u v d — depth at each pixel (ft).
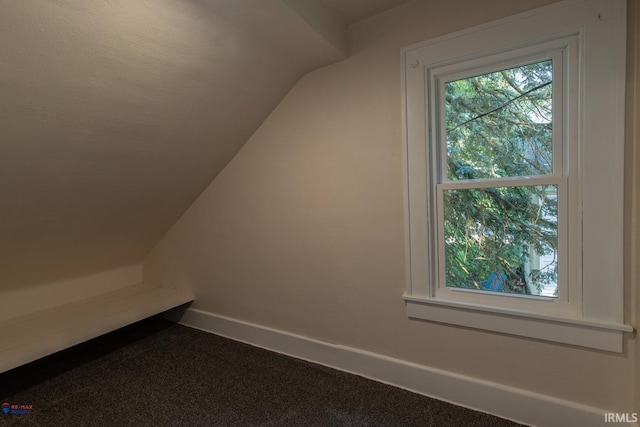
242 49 4.78
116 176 5.74
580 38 3.86
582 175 3.95
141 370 6.11
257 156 6.68
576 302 4.17
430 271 5.02
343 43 5.25
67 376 5.94
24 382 5.76
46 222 5.74
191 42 4.30
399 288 5.31
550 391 4.34
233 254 7.29
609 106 3.75
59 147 4.60
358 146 5.47
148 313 7.20
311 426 4.57
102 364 6.35
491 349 4.68
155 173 6.22
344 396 5.21
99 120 4.60
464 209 4.87
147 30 3.88
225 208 7.30
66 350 6.92
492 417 4.63
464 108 4.75
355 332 5.82
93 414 4.92
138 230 7.66
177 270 8.38
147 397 5.29
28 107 3.90
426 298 5.05
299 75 5.88
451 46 4.57
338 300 5.95
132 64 4.16
